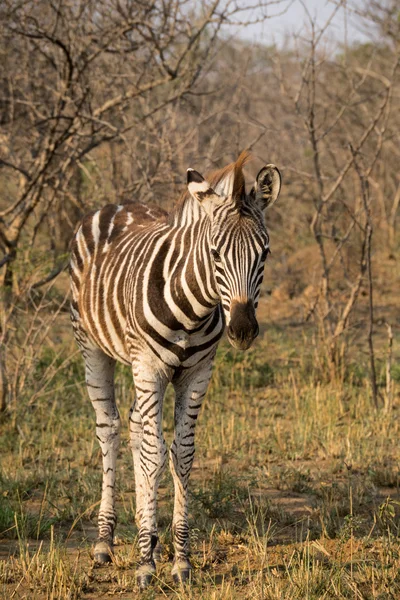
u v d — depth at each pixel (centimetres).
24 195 1333
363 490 901
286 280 2256
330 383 1394
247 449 1090
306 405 1270
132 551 740
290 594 646
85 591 681
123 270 730
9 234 1434
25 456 1052
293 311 2036
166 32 1460
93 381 797
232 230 583
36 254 1333
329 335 1459
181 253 661
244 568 692
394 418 1220
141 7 1413
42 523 818
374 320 1925
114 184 1591
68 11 1473
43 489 935
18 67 1623
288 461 1034
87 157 1524
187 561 698
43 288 1705
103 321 755
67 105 1416
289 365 1533
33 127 1409
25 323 1440
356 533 789
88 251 823
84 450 1081
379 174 2917
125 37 1445
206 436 1112
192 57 1517
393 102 2820
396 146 2897
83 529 809
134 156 1477
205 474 976
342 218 2297
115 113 1567
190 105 1622
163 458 681
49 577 686
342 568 678
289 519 821
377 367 1501
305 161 2492
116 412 799
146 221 818
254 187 614
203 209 624
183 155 1697
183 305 649
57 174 1434
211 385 1384
